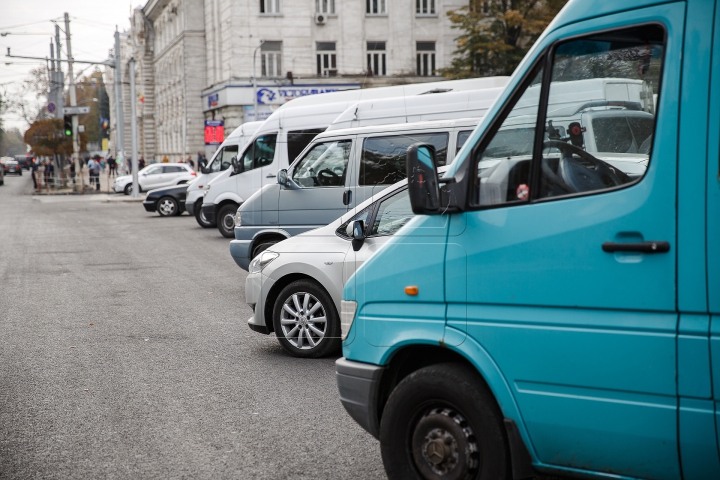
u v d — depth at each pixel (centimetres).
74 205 3672
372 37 4875
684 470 317
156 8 6844
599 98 350
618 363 328
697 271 307
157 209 2811
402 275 403
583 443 343
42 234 2220
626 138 350
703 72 308
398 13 4859
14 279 1362
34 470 483
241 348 817
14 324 961
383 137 1046
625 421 328
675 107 314
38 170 5325
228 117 4903
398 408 400
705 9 309
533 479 445
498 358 365
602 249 332
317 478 461
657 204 317
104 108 10156
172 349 814
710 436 307
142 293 1186
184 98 5706
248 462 489
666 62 317
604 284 331
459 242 381
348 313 431
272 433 544
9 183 7131
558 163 354
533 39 4219
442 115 1136
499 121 372
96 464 491
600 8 340
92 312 1034
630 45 333
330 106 1565
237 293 1177
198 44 5712
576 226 341
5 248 1881
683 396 312
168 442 529
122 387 670
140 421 576
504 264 364
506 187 367
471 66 4200
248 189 1917
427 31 4903
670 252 313
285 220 1116
